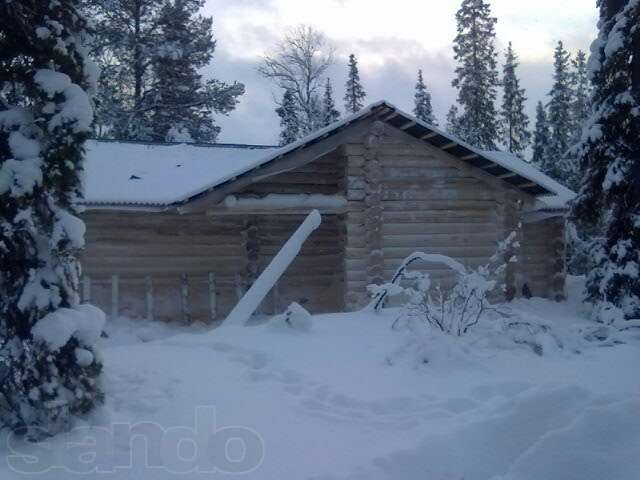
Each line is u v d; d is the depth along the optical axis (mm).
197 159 19141
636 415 4387
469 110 39531
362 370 6828
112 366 6820
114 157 18312
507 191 16719
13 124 5176
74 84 5273
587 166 17234
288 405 5652
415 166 16156
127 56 30344
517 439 4559
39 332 4797
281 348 7688
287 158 15102
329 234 17781
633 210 16297
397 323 8945
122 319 15898
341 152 16016
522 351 7746
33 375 4840
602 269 17281
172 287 16656
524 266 21344
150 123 30953
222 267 17047
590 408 4453
